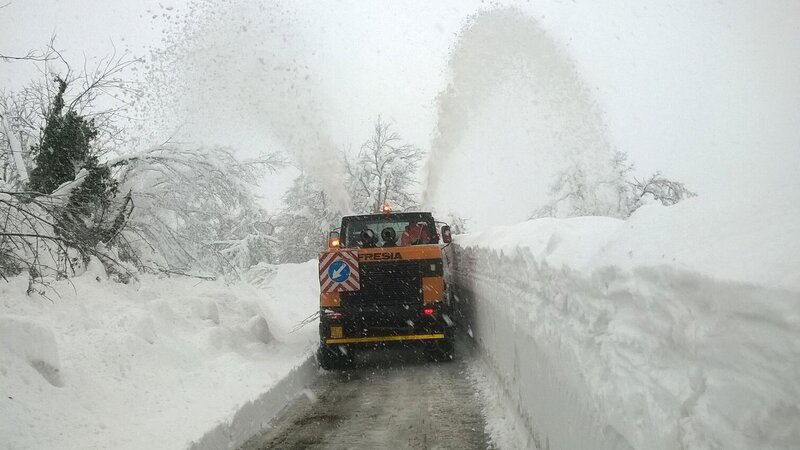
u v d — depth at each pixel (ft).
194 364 22.40
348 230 32.48
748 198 8.05
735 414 5.29
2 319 16.19
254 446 17.42
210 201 36.52
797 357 4.53
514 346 17.83
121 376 18.58
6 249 22.18
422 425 18.54
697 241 7.34
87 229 27.96
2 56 21.17
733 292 5.47
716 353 5.77
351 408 21.17
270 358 26.61
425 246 28.22
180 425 16.15
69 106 32.83
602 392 8.75
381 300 27.89
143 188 33.60
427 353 28.76
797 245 5.37
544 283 14.05
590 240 13.20
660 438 6.56
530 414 15.11
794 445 4.59
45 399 15.26
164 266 34.12
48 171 31.96
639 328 7.96
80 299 23.00
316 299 48.39
